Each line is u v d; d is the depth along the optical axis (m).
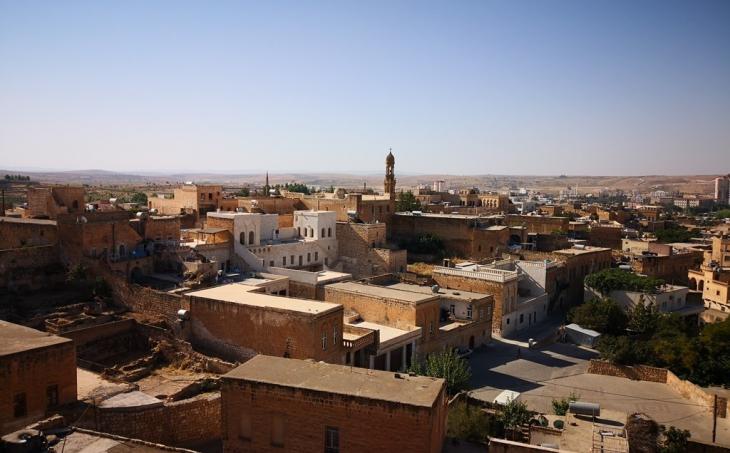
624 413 42.97
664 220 199.12
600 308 76.38
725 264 112.50
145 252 69.50
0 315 53.56
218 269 74.44
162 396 43.03
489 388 57.97
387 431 29.03
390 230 116.06
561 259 93.88
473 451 34.72
